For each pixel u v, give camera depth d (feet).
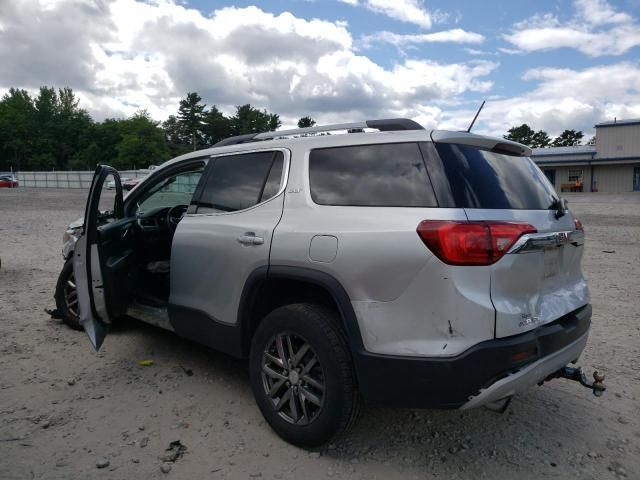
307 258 9.77
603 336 17.48
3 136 313.53
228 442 10.36
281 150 11.54
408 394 8.71
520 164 10.66
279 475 9.32
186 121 332.60
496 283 8.51
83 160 317.01
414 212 8.93
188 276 12.53
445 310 8.38
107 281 12.72
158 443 10.27
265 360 10.61
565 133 352.49
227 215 11.91
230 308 11.39
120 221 14.40
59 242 37.99
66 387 12.72
